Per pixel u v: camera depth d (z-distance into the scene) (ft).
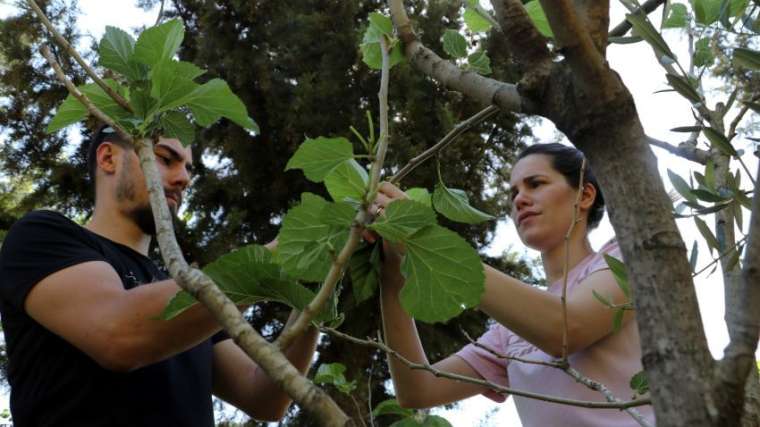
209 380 6.28
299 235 3.09
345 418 2.14
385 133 3.05
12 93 31.24
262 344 2.30
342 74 28.86
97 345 5.00
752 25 3.79
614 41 3.56
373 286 4.22
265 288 3.13
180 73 3.84
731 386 2.00
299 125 28.19
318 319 3.30
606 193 2.24
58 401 5.40
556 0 2.26
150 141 3.36
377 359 24.99
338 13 29.86
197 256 28.43
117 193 6.52
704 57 4.26
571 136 2.33
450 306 3.21
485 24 4.46
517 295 5.45
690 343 2.04
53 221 5.83
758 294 2.09
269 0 30.37
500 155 29.68
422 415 5.82
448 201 4.14
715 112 3.70
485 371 6.73
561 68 2.37
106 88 3.58
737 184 3.30
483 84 3.04
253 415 6.70
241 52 29.71
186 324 4.92
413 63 3.67
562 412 5.84
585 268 6.14
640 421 3.34
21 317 5.58
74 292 5.29
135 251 6.50
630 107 2.25
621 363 5.72
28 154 31.22
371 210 2.95
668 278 2.10
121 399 5.43
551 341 5.46
